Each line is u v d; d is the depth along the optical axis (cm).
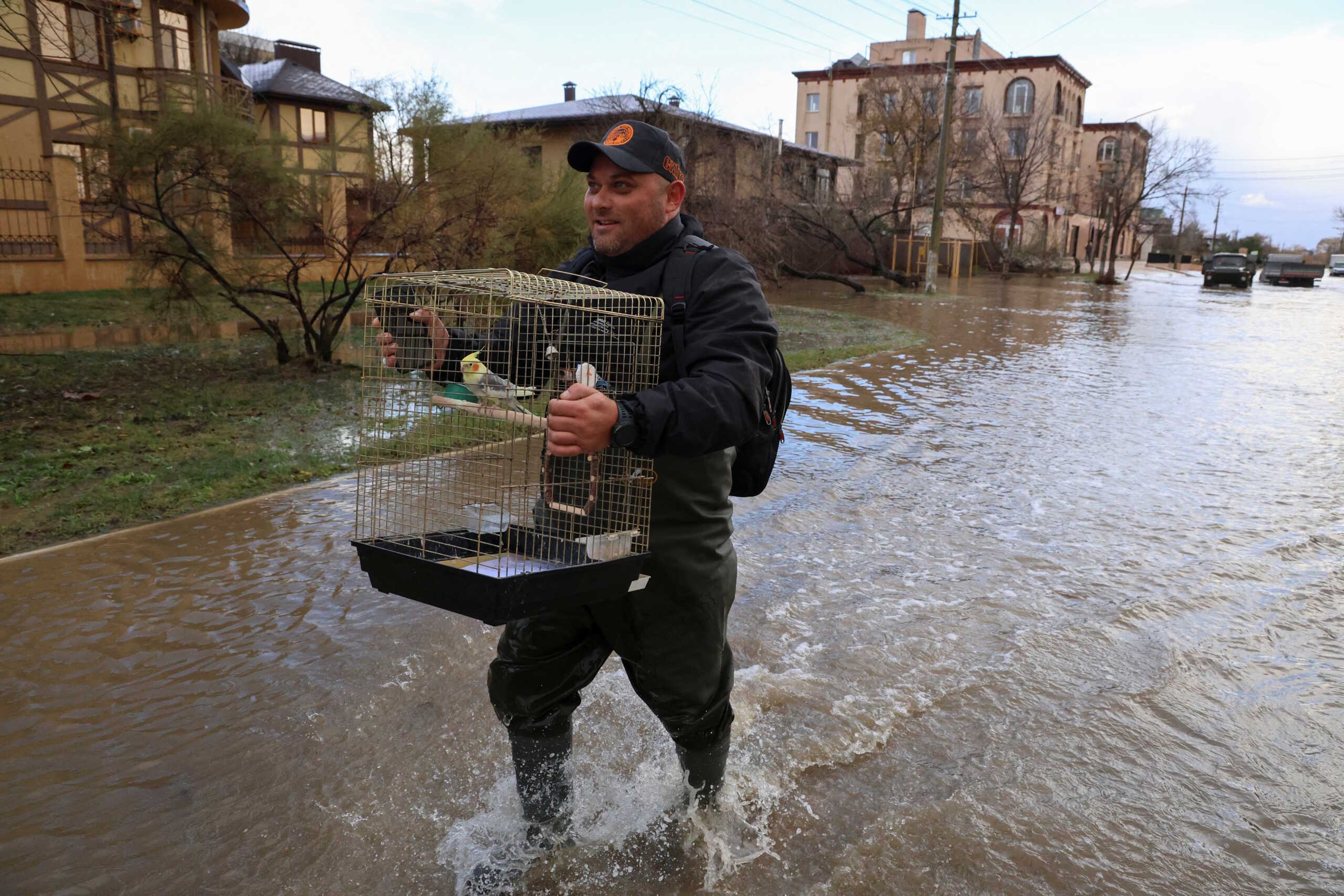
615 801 281
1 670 357
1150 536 553
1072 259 5528
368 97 1100
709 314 211
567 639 242
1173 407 1009
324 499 584
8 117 1723
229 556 483
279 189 1011
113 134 974
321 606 423
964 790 292
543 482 231
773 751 313
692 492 224
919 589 464
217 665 365
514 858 253
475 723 326
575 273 241
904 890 245
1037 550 525
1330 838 271
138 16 1738
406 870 250
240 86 1694
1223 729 333
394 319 227
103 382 971
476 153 1156
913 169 4047
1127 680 370
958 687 361
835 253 3384
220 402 882
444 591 190
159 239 1016
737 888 244
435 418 235
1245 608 447
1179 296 3519
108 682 351
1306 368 1355
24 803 276
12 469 627
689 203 2192
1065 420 916
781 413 242
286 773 294
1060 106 5722
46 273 1727
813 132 6041
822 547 523
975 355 1444
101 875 246
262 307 1536
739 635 407
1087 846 265
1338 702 354
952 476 688
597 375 209
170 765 298
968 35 2931
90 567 464
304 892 240
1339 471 723
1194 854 262
